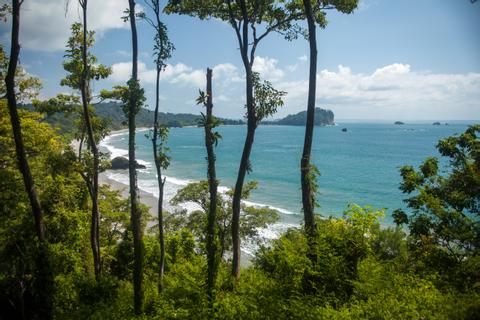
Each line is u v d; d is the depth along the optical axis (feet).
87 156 51.90
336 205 161.68
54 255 45.52
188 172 273.54
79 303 45.93
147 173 267.39
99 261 53.83
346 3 40.86
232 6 43.01
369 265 35.27
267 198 181.88
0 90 59.36
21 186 57.11
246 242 106.83
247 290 33.12
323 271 32.07
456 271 35.27
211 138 38.01
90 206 71.31
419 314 26.91
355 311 27.20
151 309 38.55
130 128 38.60
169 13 43.96
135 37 38.78
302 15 42.57
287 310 28.19
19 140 41.60
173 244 70.64
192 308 32.58
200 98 37.47
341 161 322.34
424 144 499.10
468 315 26.05
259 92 38.99
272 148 456.45
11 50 40.11
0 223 53.06
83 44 49.44
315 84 36.52
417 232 38.06
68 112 56.03
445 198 39.58
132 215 38.73
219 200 89.40
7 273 50.31
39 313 43.16
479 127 40.32
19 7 40.14
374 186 205.05
